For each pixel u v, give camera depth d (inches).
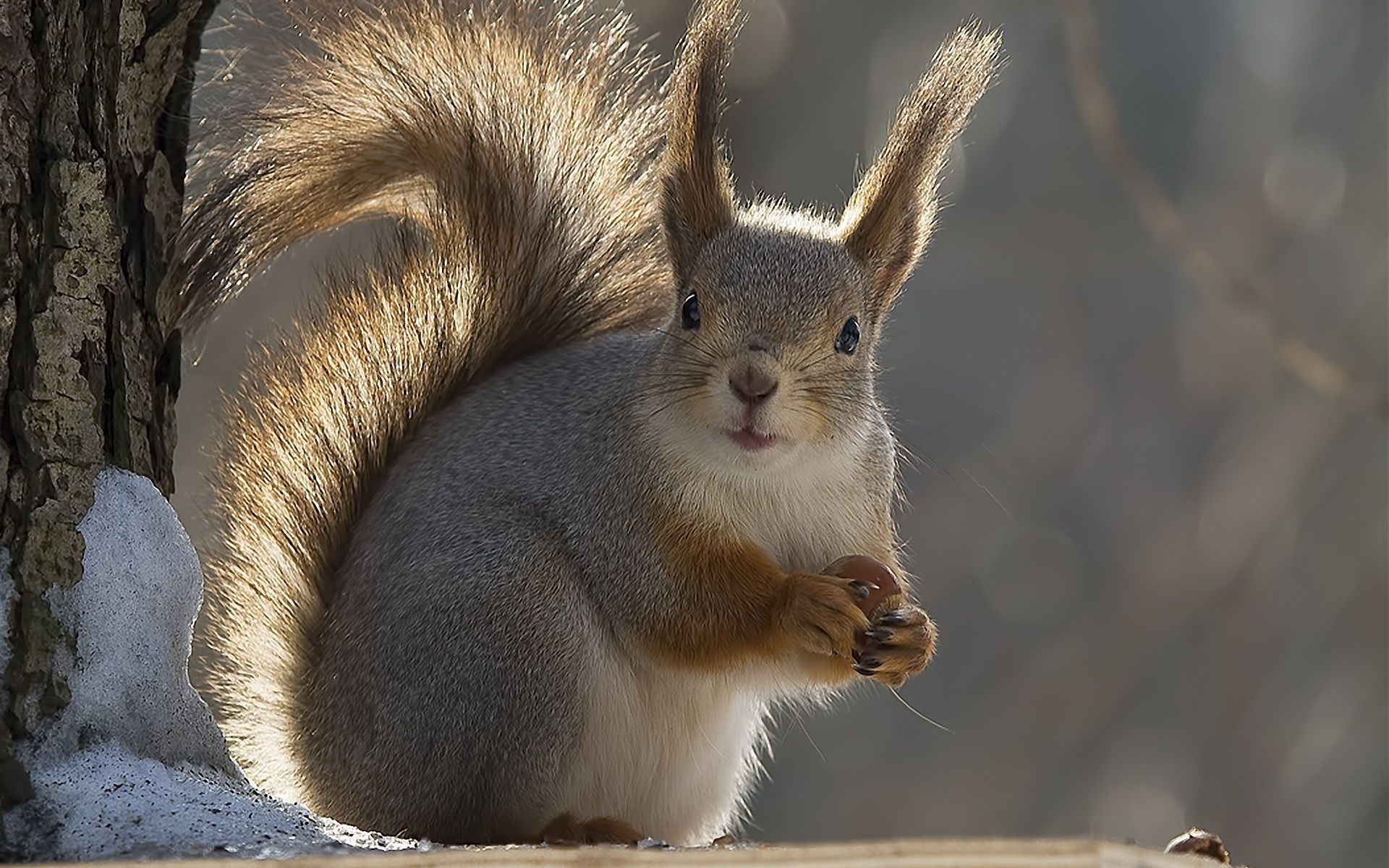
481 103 439.8
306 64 422.0
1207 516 1141.1
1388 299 1090.1
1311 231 1165.7
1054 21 1151.0
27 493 322.3
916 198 432.1
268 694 410.3
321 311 439.5
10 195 326.0
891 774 1133.1
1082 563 1256.2
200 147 402.6
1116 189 1268.5
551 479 405.4
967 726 1171.3
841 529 419.8
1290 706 1126.4
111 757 314.3
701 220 423.2
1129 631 1146.7
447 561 391.9
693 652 404.8
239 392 435.8
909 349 1330.0
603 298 457.7
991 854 256.8
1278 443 1127.0
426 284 441.1
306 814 317.1
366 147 429.4
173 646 329.7
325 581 411.8
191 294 393.4
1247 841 1114.7
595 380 417.1
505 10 446.0
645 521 403.9
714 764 421.1
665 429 400.8
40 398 325.4
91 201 336.8
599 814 400.2
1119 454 1279.5
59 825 300.0
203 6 370.0
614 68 458.0
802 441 395.2
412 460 414.6
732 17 427.8
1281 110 1217.4
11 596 316.2
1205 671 1138.0
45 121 333.1
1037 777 1146.7
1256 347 1180.5
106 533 325.7
